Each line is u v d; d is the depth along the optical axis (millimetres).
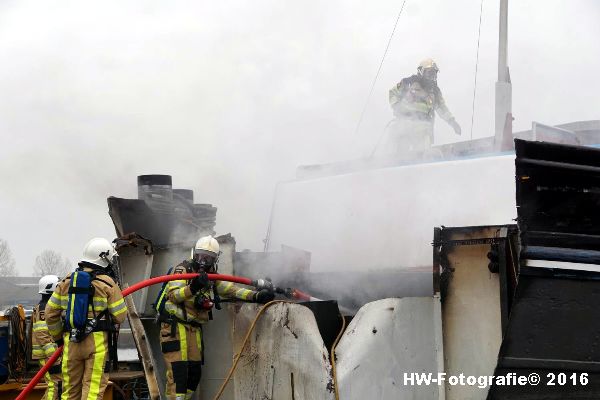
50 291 6098
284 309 3832
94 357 4500
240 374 4328
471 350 3135
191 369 4820
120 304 4586
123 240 5617
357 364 3293
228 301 4969
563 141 4559
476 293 3139
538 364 2781
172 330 4816
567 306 2723
